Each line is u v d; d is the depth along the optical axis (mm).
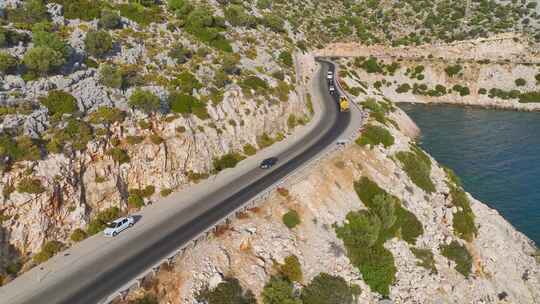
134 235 40938
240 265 38375
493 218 60625
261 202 45438
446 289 47094
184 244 38875
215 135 56312
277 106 68250
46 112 42594
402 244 49031
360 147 60062
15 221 36500
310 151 60656
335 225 46812
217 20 81250
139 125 48844
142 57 59312
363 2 192375
